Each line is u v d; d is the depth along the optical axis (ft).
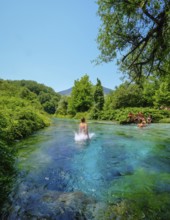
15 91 137.49
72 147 28.71
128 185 14.83
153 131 50.21
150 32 20.81
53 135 41.65
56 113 209.46
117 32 24.06
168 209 11.14
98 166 19.62
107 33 24.45
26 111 47.44
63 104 203.31
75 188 14.15
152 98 125.08
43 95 356.59
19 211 10.80
